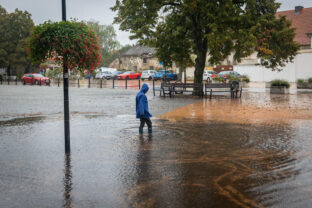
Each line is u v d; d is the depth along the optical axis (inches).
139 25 867.4
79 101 706.8
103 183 183.8
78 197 163.0
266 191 169.9
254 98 783.7
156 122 409.4
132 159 234.7
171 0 848.9
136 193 168.2
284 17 816.9
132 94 936.3
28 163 224.8
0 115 483.5
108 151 258.4
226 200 158.6
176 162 226.2
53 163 224.7
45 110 549.6
